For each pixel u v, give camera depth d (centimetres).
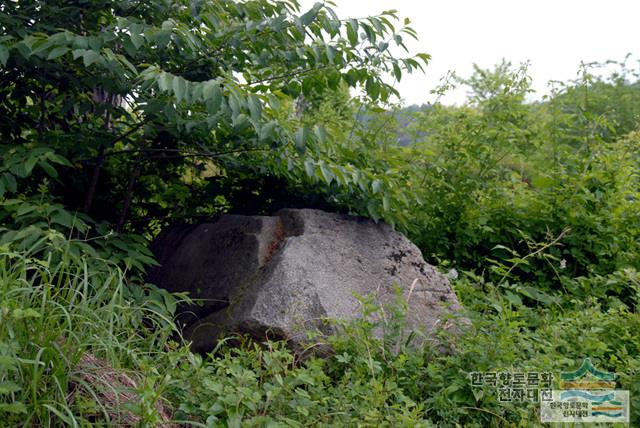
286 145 405
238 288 395
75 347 268
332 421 283
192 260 448
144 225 522
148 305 362
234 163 462
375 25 394
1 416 235
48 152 351
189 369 293
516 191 570
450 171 550
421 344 378
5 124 423
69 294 300
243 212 506
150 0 406
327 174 391
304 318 364
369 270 414
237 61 439
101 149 431
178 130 413
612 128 565
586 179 536
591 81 562
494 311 407
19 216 356
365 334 337
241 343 363
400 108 511
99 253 368
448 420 306
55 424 245
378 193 435
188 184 525
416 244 543
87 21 406
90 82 388
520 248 541
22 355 250
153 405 260
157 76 321
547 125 563
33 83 425
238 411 260
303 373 289
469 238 535
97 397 253
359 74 420
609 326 398
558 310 471
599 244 520
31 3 394
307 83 430
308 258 392
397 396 297
